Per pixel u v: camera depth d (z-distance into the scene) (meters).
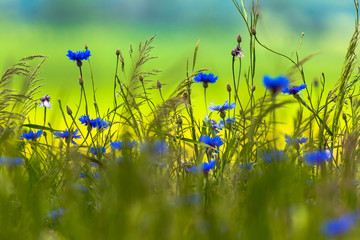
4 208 2.25
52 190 2.42
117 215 2.16
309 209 2.21
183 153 2.49
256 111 2.43
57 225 2.31
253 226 2.17
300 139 2.49
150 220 2.15
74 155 2.35
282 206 2.18
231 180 2.38
